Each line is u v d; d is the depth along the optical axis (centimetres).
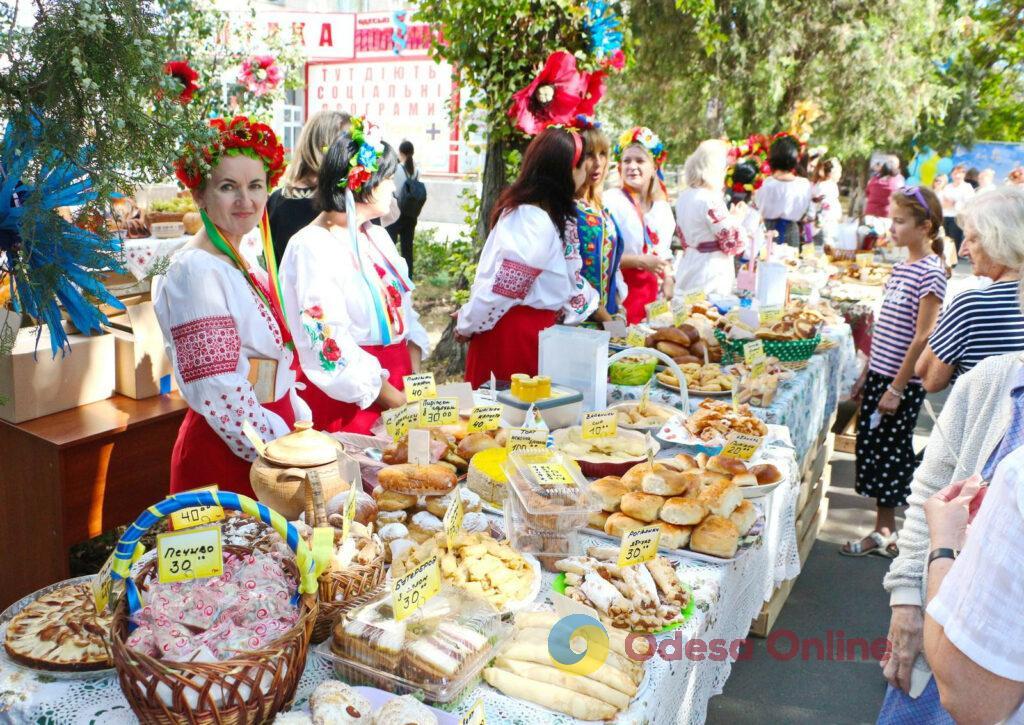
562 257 361
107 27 166
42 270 174
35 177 166
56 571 318
